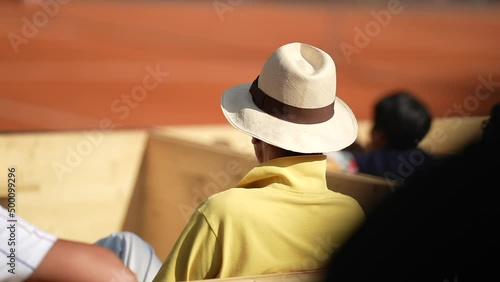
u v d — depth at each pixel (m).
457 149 4.41
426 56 70.50
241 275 9.20
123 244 11.33
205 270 9.21
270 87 10.03
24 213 16.06
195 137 19.80
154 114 43.44
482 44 80.56
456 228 4.27
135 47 66.94
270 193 9.35
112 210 16.81
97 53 62.59
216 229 9.12
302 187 9.62
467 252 4.27
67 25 78.31
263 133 9.93
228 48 69.31
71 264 6.04
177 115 43.59
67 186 16.34
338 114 10.70
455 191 4.27
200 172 15.62
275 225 9.29
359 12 95.81
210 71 57.91
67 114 41.56
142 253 11.28
